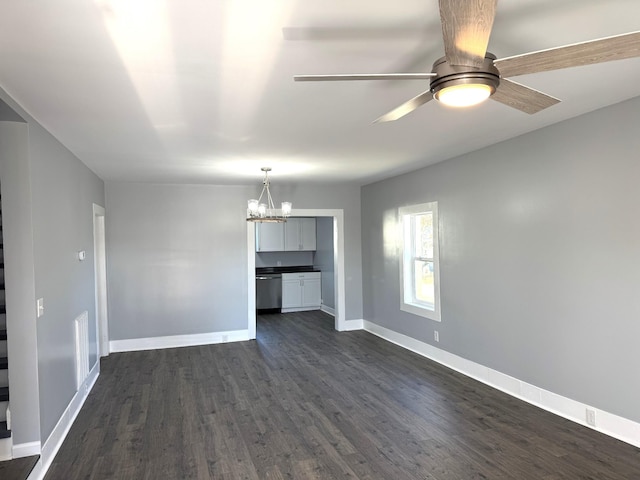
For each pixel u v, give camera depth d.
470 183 4.55
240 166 4.92
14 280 2.82
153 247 6.30
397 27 1.80
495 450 3.09
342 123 3.20
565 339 3.50
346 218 7.19
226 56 2.03
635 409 3.01
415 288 5.97
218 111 2.85
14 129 2.82
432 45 1.97
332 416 3.76
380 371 4.99
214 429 3.53
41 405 2.91
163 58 2.03
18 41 1.83
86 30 1.75
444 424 3.54
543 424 3.45
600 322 3.21
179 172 5.29
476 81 1.60
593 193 3.21
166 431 3.50
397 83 2.40
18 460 2.78
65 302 3.63
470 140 3.96
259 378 4.83
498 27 1.85
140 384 4.68
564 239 3.47
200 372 5.08
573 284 3.41
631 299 2.99
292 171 5.39
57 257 3.42
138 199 6.24
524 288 3.90
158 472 2.89
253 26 1.76
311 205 7.00
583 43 1.43
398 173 5.79
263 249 9.25
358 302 7.30
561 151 3.46
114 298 6.13
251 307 6.69
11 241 2.82
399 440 3.29
